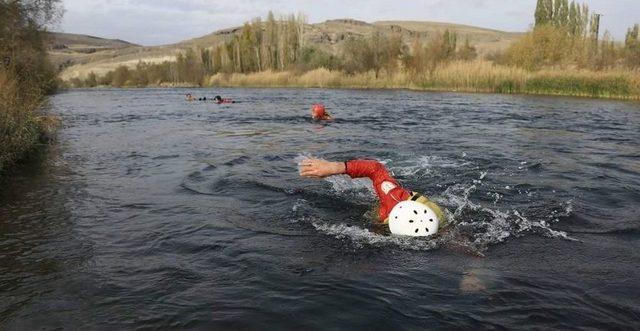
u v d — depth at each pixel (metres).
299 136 15.24
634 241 5.78
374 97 33.41
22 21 25.02
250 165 10.46
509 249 5.52
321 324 3.86
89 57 160.88
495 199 7.65
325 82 49.66
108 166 10.47
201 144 13.71
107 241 5.82
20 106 12.50
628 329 3.78
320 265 5.05
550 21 47.00
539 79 35.03
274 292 4.42
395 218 5.96
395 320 3.92
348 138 14.64
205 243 5.71
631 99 30.12
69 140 14.64
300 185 8.55
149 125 18.98
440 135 15.13
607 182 8.78
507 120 19.16
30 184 8.79
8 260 5.26
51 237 5.97
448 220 6.45
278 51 68.06
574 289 4.47
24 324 3.95
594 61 38.12
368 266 5.02
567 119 19.39
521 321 3.89
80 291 4.50
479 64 40.25
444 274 4.81
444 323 3.86
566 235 5.98
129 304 4.23
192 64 73.69
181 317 3.99
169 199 7.70
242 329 3.80
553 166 10.24
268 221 6.55
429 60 44.62
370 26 161.38
